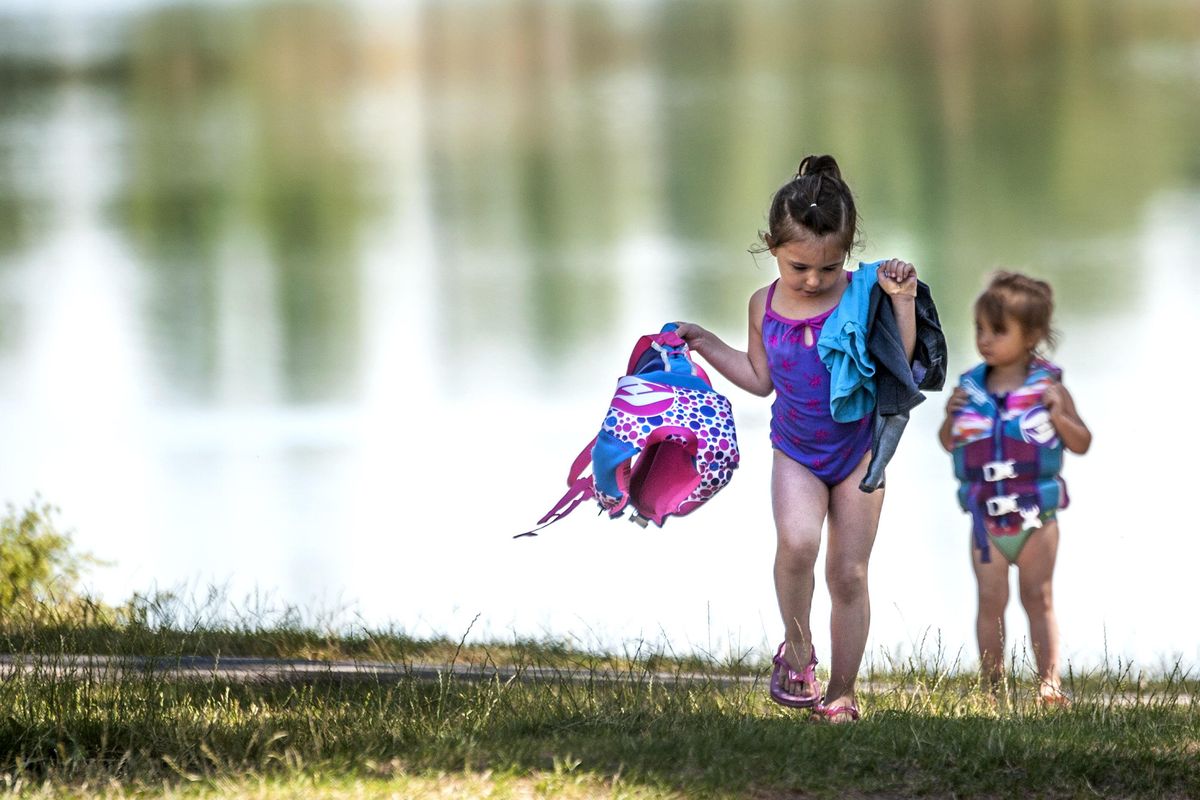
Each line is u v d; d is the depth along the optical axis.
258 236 166.88
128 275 143.12
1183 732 15.43
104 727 14.63
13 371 101.50
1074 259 128.75
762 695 18.39
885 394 15.73
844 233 15.66
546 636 28.47
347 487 68.44
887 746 14.57
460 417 85.31
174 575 52.31
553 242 154.62
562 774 13.51
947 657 23.94
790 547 15.95
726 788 13.40
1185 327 98.56
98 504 65.94
